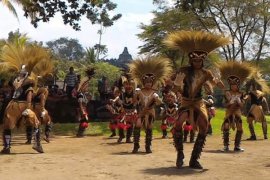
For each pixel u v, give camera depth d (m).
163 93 12.87
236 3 31.44
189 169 6.77
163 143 11.22
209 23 31.52
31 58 8.77
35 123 8.55
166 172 6.47
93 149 9.61
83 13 20.16
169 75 9.21
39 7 19.42
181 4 20.64
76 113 17.25
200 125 6.94
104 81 18.81
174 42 7.19
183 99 7.03
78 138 12.79
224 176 6.20
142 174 6.29
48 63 9.77
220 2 31.16
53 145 10.57
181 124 6.96
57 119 17.20
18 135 13.08
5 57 8.81
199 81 6.96
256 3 31.80
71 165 7.02
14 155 8.20
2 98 15.96
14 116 8.41
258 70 12.70
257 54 35.12
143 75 9.06
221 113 19.83
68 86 17.88
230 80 9.82
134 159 7.82
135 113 11.18
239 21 32.34
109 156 8.24
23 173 6.29
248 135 15.02
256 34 33.97
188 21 31.39
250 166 7.20
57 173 6.30
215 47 7.04
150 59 9.09
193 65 7.04
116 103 12.89
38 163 7.20
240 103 9.69
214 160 7.94
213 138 13.18
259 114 13.24
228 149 9.73
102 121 17.70
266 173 6.49
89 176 6.09
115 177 6.05
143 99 8.99
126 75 11.19
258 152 9.50
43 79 9.96
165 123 12.84
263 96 13.40
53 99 17.19
